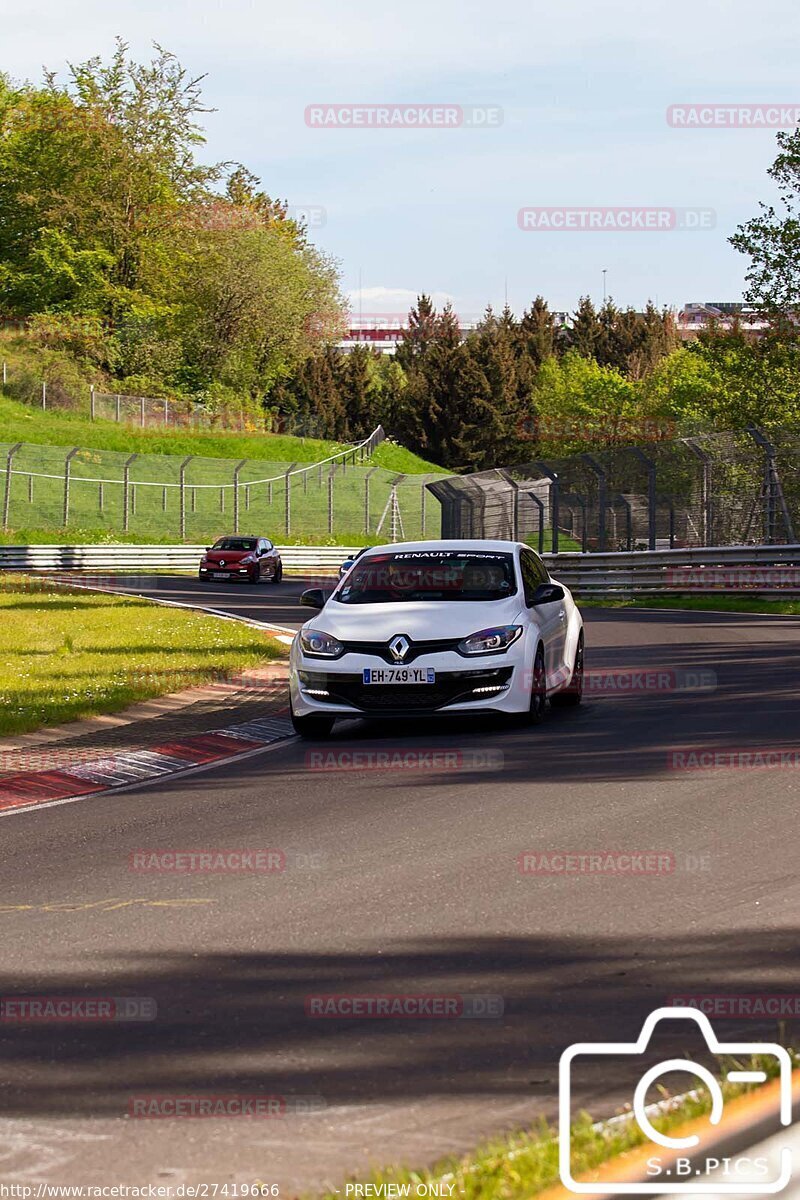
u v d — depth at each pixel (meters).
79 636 32.78
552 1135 6.01
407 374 194.12
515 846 12.30
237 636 33.28
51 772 17.28
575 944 9.31
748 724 18.97
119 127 137.50
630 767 16.03
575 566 57.03
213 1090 6.93
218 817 14.23
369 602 20.17
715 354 70.56
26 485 91.75
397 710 18.77
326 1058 7.36
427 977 8.72
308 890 11.06
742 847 12.00
